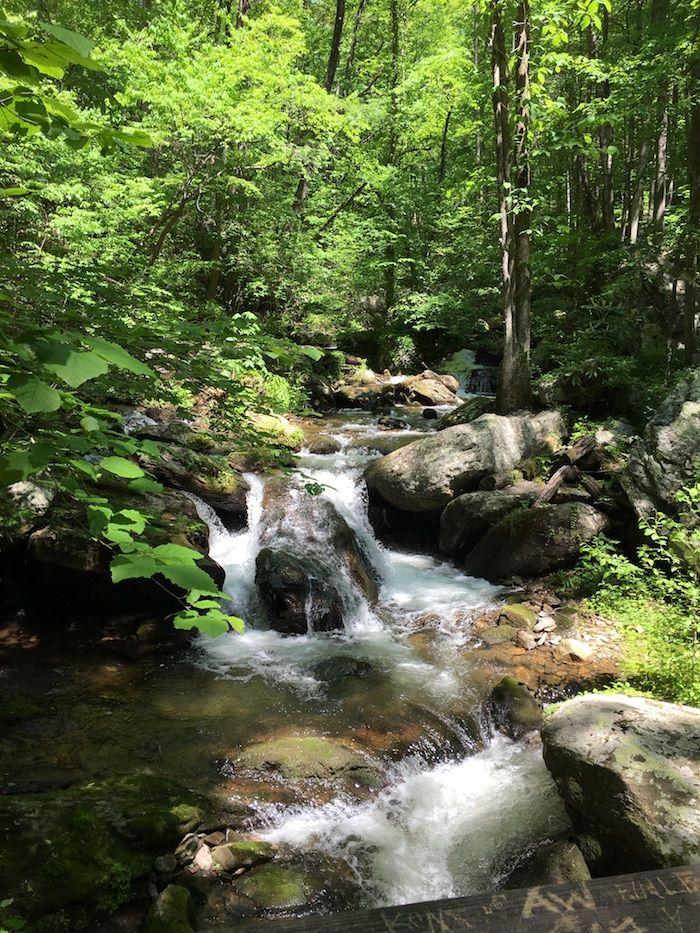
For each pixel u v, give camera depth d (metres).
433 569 8.34
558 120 10.21
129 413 8.27
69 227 9.23
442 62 11.30
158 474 7.64
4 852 3.27
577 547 7.25
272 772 4.43
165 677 5.69
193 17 16.08
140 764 4.41
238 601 6.97
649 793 3.10
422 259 19.41
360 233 17.69
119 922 3.21
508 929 1.19
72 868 3.30
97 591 6.35
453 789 4.55
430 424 12.43
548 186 14.06
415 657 6.19
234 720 5.04
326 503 8.28
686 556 6.04
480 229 18.14
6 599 6.58
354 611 7.14
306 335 17.88
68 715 4.97
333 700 5.38
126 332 2.08
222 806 4.05
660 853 2.88
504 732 5.11
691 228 9.56
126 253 9.97
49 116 1.17
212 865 3.62
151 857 3.54
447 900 1.25
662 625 5.89
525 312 9.50
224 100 10.85
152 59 11.00
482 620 6.80
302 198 17.33
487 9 8.81
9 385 1.00
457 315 17.83
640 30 13.34
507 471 8.52
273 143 12.59
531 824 4.10
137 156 12.57
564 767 3.52
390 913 1.21
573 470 8.04
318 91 13.09
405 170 19.55
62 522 5.46
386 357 17.56
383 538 9.11
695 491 5.93
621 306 11.52
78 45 0.93
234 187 13.65
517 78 8.78
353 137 14.79
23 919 3.02
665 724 3.55
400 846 3.97
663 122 13.63
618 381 9.68
